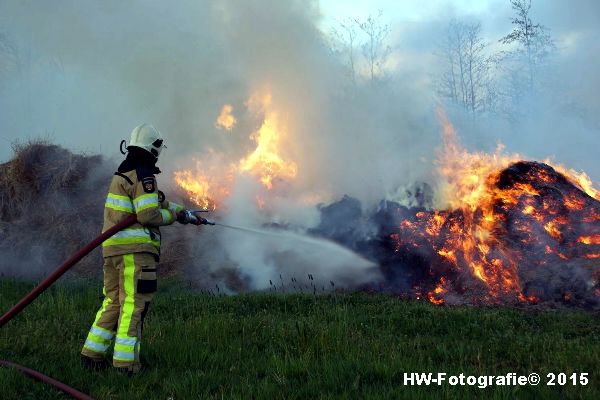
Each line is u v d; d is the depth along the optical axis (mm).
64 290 7883
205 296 7836
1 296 7078
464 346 5133
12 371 4055
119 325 4328
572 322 6387
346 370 4320
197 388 3957
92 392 3910
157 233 4535
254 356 4855
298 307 7051
